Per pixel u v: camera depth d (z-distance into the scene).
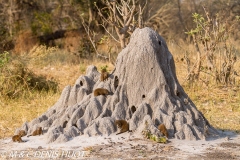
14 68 33.03
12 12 56.97
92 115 20.06
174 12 66.31
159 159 16.86
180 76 36.97
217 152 17.81
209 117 26.36
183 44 48.56
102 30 55.03
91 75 22.00
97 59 47.00
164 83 20.14
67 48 53.31
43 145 18.84
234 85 33.69
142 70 20.27
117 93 20.39
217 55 38.62
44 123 20.73
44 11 57.72
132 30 32.31
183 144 18.59
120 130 19.39
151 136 18.70
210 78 34.75
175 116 19.67
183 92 20.84
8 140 20.17
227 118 26.16
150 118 19.19
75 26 56.28
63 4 56.88
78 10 56.16
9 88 31.77
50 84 34.62
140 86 20.19
